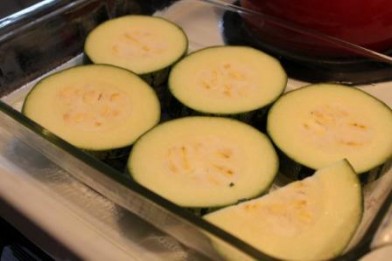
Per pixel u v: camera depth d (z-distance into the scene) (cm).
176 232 34
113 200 36
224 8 50
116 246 35
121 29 48
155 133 40
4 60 44
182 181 37
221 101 42
